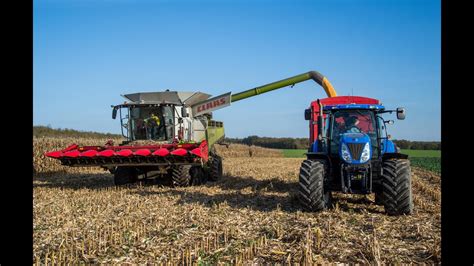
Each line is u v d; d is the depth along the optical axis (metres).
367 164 8.39
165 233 6.89
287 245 6.10
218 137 18.05
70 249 5.90
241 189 12.77
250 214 8.45
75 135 35.22
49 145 19.39
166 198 10.59
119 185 13.55
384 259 5.44
